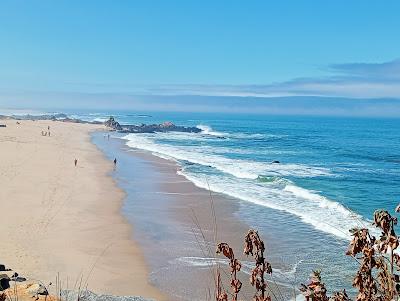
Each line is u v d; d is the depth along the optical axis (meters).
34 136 74.81
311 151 69.12
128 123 159.62
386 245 2.78
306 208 27.61
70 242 20.05
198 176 40.03
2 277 10.62
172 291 15.02
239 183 36.94
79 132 96.25
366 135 115.12
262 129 137.12
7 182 32.81
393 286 2.77
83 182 35.25
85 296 8.19
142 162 49.69
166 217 25.00
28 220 23.11
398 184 38.72
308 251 18.92
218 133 113.62
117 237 21.06
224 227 22.92
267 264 3.29
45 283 14.35
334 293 3.04
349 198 32.03
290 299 12.36
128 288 15.18
